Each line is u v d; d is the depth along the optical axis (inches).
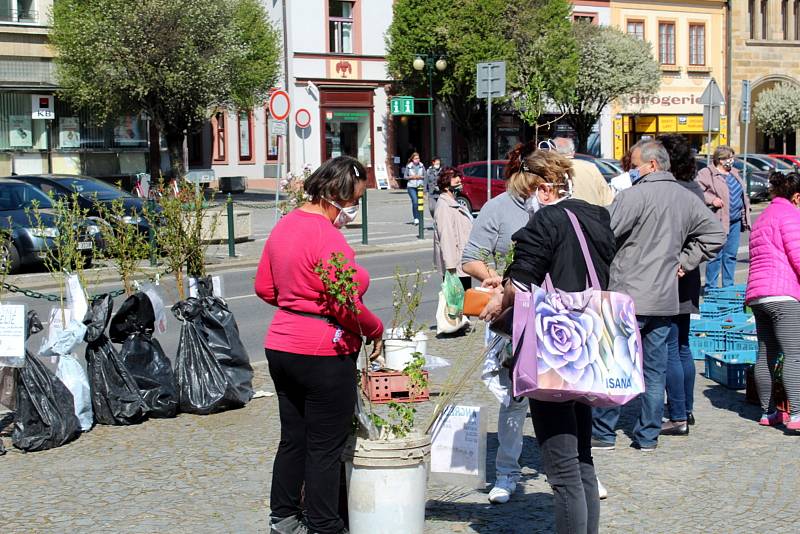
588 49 1729.8
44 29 1304.1
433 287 625.0
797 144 2206.0
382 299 577.6
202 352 317.1
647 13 2017.7
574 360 174.6
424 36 1589.6
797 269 279.0
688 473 247.0
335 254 187.0
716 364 350.0
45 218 711.7
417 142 1797.5
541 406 181.6
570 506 180.4
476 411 220.4
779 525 209.9
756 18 2118.6
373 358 198.1
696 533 206.1
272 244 194.2
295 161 1678.2
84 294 307.3
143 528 215.2
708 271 531.8
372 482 189.9
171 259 337.7
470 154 1672.0
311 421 192.4
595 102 1847.9
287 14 1657.2
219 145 1753.2
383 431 200.2
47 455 275.1
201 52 1338.6
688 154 305.7
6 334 278.1
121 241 339.3
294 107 1670.8
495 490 229.6
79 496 238.4
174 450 275.9
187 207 375.6
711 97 799.1
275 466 201.8
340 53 1692.9
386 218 1218.6
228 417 310.5
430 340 435.2
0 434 296.8
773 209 284.5
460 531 210.4
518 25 1571.1
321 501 192.7
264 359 414.3
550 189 195.2
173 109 1337.4
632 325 178.7
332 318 190.7
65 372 296.4
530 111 1162.6
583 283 184.2
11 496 239.8
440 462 222.1
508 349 224.5
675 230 256.2
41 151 1331.2
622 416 308.7
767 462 255.1
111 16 1285.7
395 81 1738.4
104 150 1389.0
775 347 289.0
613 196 283.9
